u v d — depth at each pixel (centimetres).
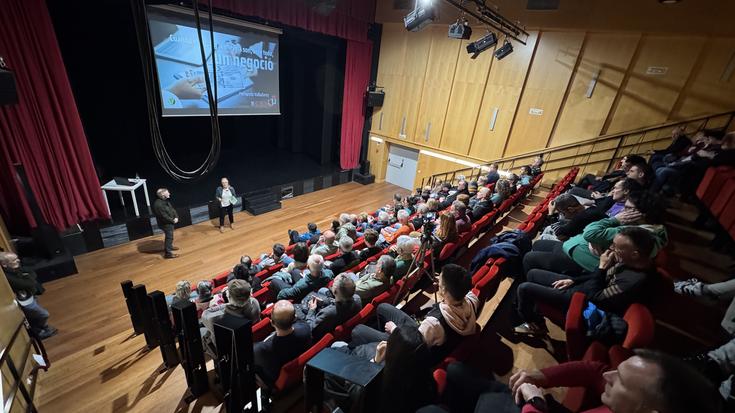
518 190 568
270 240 665
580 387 146
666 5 577
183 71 657
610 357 148
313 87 1005
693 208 431
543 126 762
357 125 1048
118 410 254
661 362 88
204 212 707
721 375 162
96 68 634
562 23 684
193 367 236
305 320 251
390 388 132
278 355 207
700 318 242
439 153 956
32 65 467
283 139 1135
